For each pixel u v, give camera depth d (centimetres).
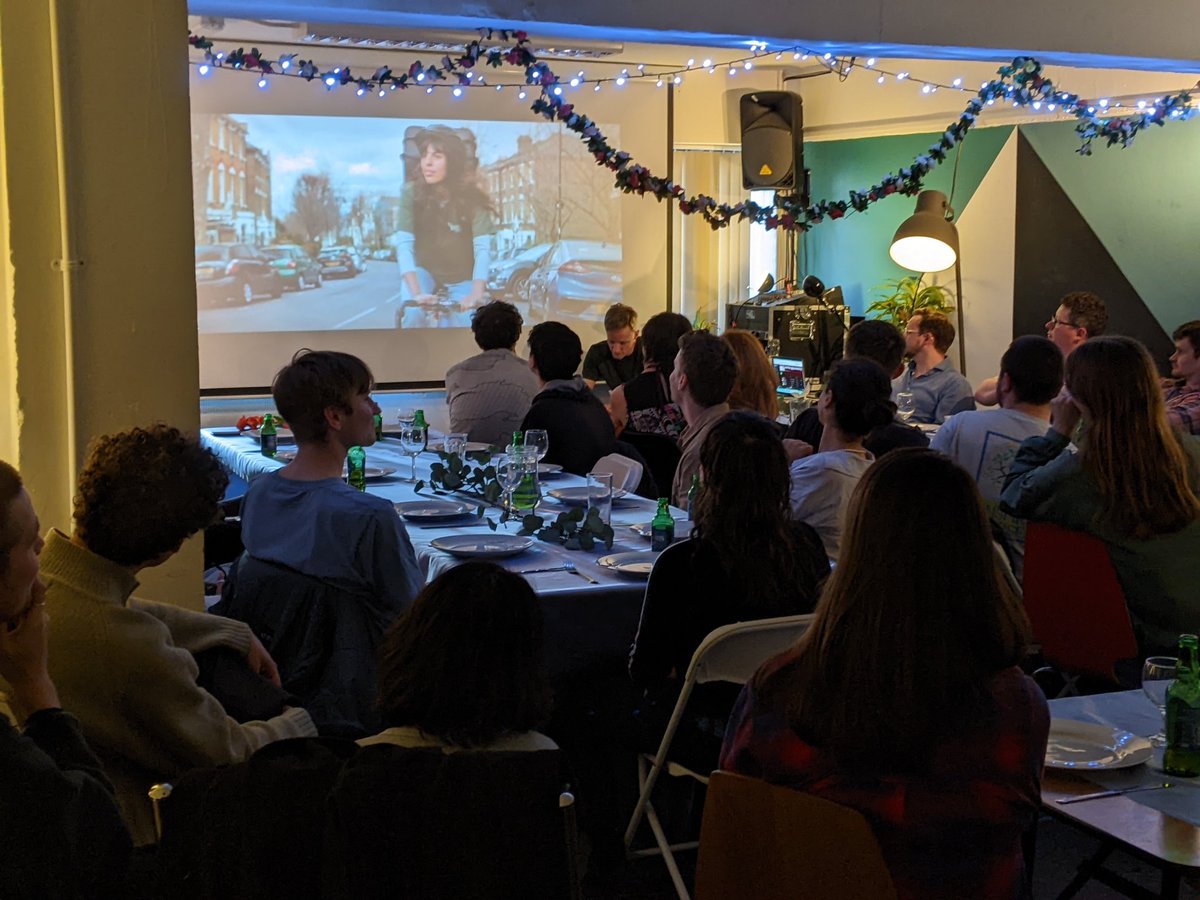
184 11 239
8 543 140
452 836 125
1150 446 282
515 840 125
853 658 142
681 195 538
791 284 847
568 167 841
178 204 243
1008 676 145
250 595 251
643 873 285
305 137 774
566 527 324
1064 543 293
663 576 243
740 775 152
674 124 894
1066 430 315
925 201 745
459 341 828
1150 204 704
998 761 141
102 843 132
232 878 127
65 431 240
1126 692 225
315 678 246
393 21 420
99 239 238
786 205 563
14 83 229
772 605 239
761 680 154
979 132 786
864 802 143
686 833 285
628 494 403
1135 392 282
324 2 392
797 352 796
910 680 139
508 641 139
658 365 496
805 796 144
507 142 823
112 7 234
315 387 254
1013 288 775
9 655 143
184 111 241
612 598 281
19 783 129
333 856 124
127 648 168
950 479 144
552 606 276
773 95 847
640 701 270
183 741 171
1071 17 506
